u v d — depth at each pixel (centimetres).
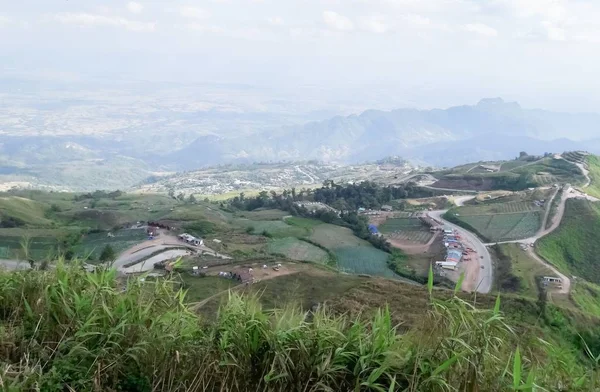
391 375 336
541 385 335
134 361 375
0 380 323
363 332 376
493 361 332
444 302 353
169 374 367
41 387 330
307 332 378
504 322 349
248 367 369
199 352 379
